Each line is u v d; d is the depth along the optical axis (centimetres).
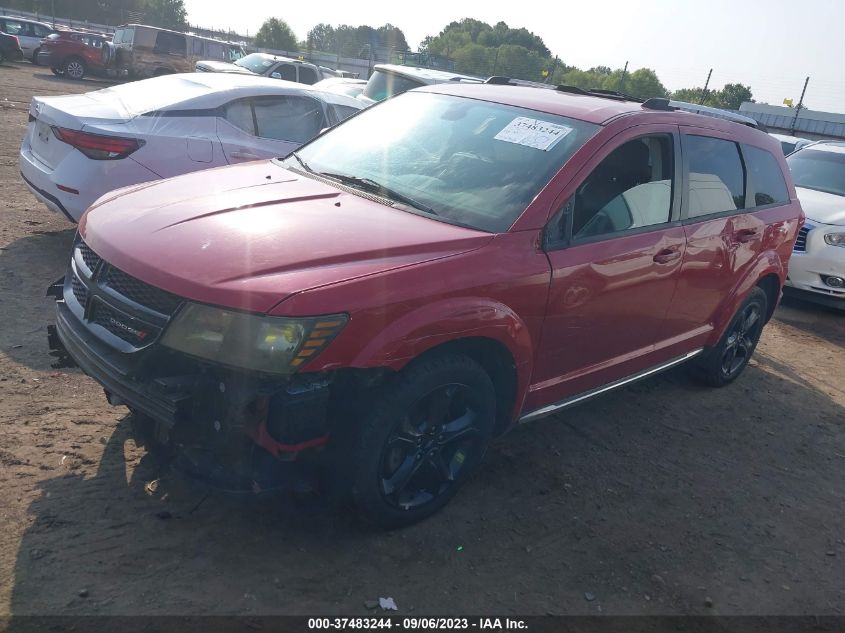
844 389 604
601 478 403
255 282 266
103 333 298
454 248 312
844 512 411
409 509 324
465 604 291
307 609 276
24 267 588
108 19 7475
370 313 275
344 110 770
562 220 349
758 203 509
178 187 364
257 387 266
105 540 295
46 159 611
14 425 364
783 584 338
